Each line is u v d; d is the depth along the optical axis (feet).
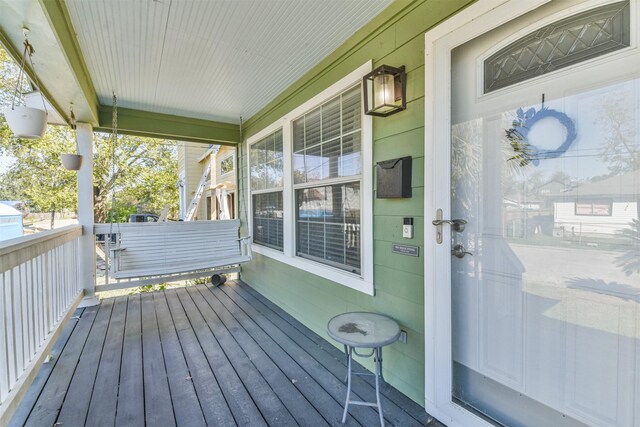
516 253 4.53
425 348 5.74
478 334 5.02
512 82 4.50
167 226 12.55
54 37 5.87
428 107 5.56
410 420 5.57
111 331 9.60
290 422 5.57
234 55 8.38
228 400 6.19
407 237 6.08
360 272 7.59
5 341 5.03
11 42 6.03
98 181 32.19
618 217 3.60
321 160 9.05
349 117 7.84
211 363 7.63
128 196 35.35
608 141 3.66
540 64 4.20
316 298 9.34
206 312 11.31
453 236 5.30
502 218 4.68
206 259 13.02
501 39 4.59
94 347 8.49
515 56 4.46
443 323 5.39
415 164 5.90
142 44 7.70
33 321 6.46
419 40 5.79
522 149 4.43
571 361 4.01
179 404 6.07
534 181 4.32
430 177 5.55
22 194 27.37
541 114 4.21
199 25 6.92
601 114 3.70
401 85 6.06
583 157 3.86
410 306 6.09
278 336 9.20
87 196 11.97
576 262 3.95
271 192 12.57
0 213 19.07
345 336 5.38
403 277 6.22
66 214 34.83
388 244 6.57
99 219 32.65
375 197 6.89
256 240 14.26
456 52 5.17
